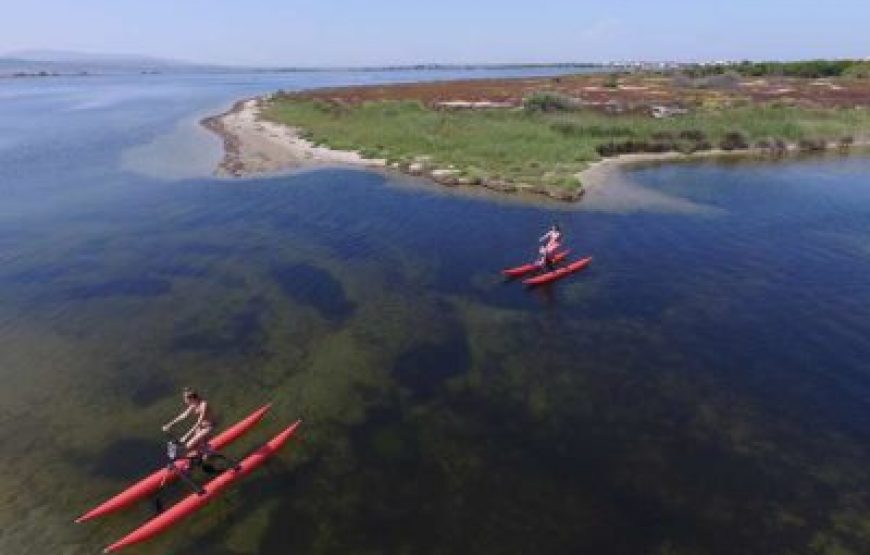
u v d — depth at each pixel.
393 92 94.75
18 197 40.81
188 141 60.53
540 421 17.19
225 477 14.81
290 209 36.88
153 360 20.59
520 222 34.00
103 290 26.23
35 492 14.75
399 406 17.92
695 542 13.19
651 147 51.09
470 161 45.78
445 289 25.91
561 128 55.25
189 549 13.14
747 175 44.31
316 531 13.55
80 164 50.81
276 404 18.05
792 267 27.73
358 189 40.62
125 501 14.23
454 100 79.81
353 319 23.33
